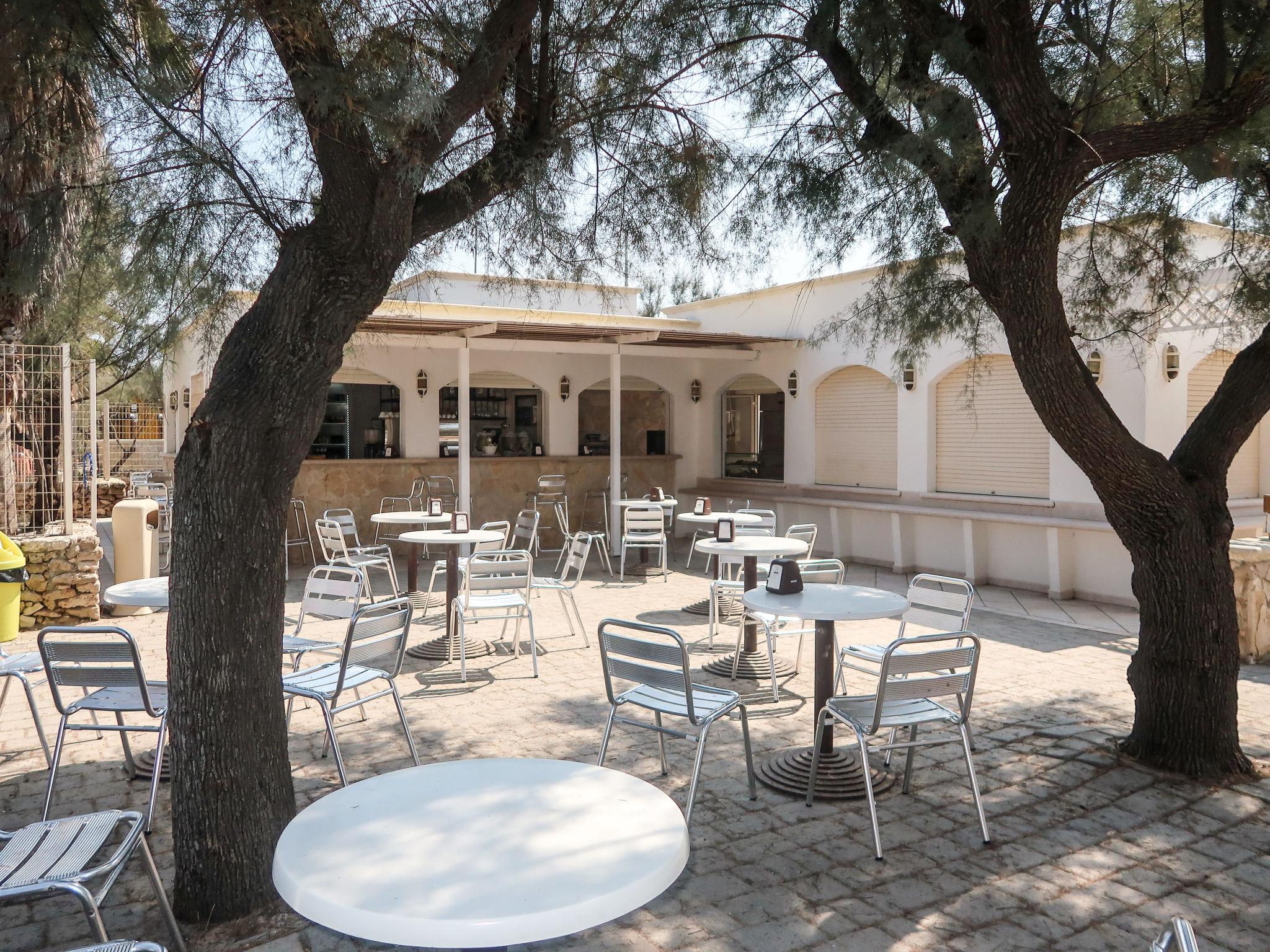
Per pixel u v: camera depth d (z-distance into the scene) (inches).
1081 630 313.4
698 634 303.3
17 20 105.4
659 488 453.1
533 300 173.0
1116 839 148.9
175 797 124.4
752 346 522.6
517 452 565.6
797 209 171.5
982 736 200.2
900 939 119.0
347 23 114.4
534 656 250.7
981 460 410.6
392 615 169.8
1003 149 160.4
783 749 190.4
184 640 122.7
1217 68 146.7
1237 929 121.3
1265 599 275.6
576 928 69.3
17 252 123.8
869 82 164.1
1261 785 170.7
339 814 87.5
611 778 97.5
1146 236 207.9
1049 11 161.5
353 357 201.6
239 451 121.6
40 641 148.0
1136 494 174.7
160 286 135.5
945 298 197.3
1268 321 196.5
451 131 125.0
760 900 129.2
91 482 373.4
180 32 113.3
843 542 474.9
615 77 157.5
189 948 116.5
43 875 96.2
